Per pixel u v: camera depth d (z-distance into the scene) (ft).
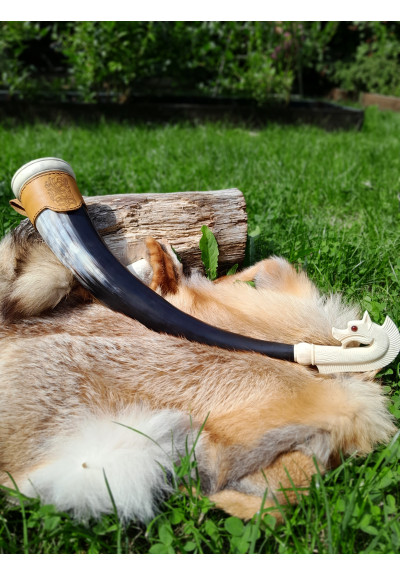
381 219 3.72
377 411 1.75
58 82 8.21
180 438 1.65
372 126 8.25
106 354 1.80
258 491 1.58
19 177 2.12
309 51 9.86
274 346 1.85
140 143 6.21
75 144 5.97
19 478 1.62
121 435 1.62
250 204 3.89
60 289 2.00
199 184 4.41
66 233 2.04
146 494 1.54
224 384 1.75
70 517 1.53
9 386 1.71
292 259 2.93
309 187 4.49
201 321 1.90
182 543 1.49
